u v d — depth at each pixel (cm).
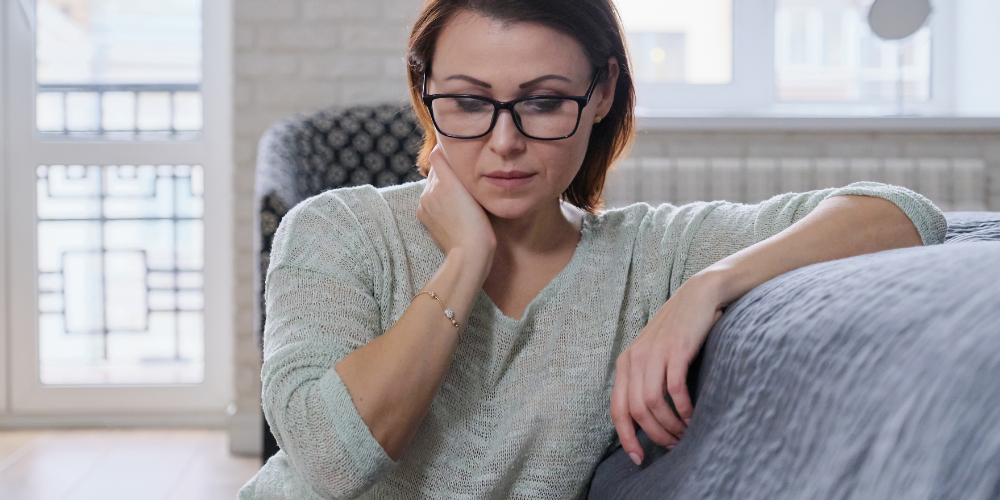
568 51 87
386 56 291
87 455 284
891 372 46
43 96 320
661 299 104
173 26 322
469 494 93
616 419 81
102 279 324
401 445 82
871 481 43
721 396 66
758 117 294
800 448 51
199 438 306
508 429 95
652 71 330
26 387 317
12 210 316
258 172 202
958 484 38
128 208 323
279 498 96
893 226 90
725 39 329
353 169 246
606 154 109
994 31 310
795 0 331
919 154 300
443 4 88
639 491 74
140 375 326
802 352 55
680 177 287
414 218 100
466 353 96
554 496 96
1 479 258
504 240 101
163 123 323
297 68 289
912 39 309
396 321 91
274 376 84
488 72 86
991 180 302
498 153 87
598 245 105
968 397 39
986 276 45
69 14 319
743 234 102
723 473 59
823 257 87
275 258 95
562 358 98
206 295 321
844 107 333
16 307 316
